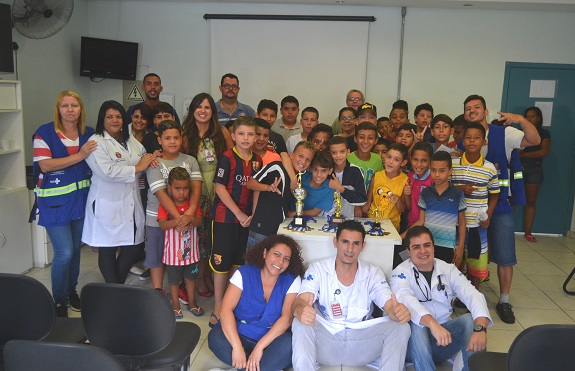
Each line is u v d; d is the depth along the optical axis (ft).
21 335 6.87
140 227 11.44
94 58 17.92
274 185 9.97
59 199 10.69
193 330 8.02
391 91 19.04
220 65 18.99
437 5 18.08
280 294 8.77
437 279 9.07
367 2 17.95
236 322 8.89
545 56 18.66
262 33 18.78
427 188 10.97
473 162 11.43
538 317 12.02
